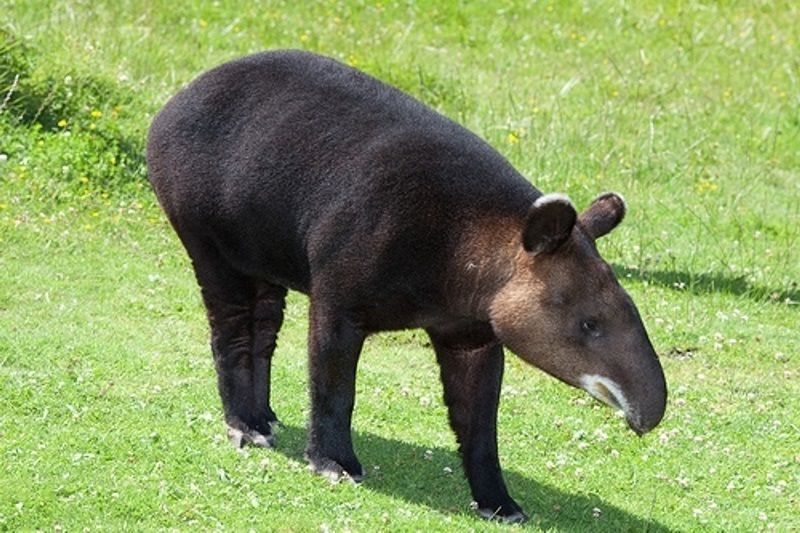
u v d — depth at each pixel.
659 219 22.48
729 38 32.75
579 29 32.66
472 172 12.61
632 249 20.97
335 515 12.81
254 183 13.20
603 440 15.15
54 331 16.19
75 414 14.14
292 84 13.34
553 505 13.73
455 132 12.95
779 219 23.00
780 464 15.05
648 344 12.14
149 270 18.52
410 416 15.29
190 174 13.63
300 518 12.62
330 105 13.09
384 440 14.65
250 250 13.62
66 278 17.92
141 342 16.33
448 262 12.50
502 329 12.30
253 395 14.34
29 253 18.47
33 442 13.52
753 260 21.05
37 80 22.33
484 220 12.44
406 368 16.69
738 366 17.52
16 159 20.66
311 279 13.14
